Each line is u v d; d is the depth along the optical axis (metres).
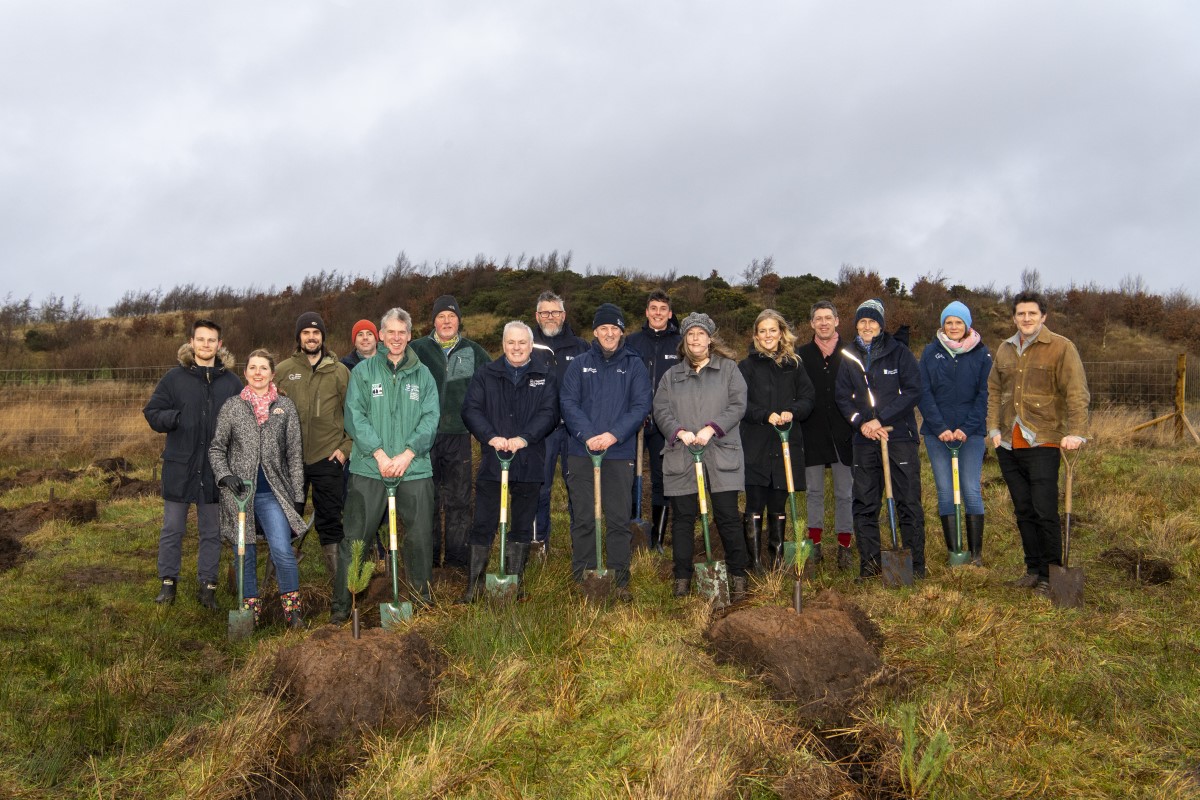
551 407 5.52
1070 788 3.15
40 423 14.95
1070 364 5.28
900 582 5.50
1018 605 5.10
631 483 5.51
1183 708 3.76
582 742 3.48
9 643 4.73
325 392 6.00
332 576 6.06
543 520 6.57
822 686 3.81
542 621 4.67
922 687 3.96
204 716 3.93
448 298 6.41
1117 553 6.25
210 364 5.82
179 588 6.02
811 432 6.48
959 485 6.13
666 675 3.97
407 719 3.69
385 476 5.02
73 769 3.46
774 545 6.14
